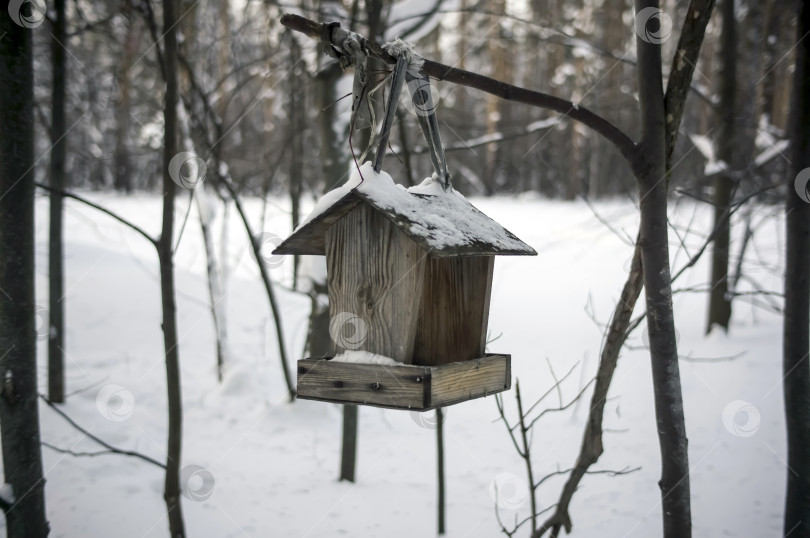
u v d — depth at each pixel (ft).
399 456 23.34
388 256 9.50
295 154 29.37
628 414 25.16
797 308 12.48
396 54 9.52
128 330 33.86
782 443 22.43
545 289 43.27
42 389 26.27
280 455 23.17
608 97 49.21
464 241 9.27
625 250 49.24
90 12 30.27
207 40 42.14
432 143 10.28
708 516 18.65
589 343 32.99
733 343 33.19
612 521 18.56
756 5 52.01
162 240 13.71
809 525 12.42
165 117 13.80
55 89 24.39
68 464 20.61
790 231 12.45
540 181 111.65
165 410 26.08
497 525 18.60
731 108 33.14
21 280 11.36
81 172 87.97
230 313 37.70
